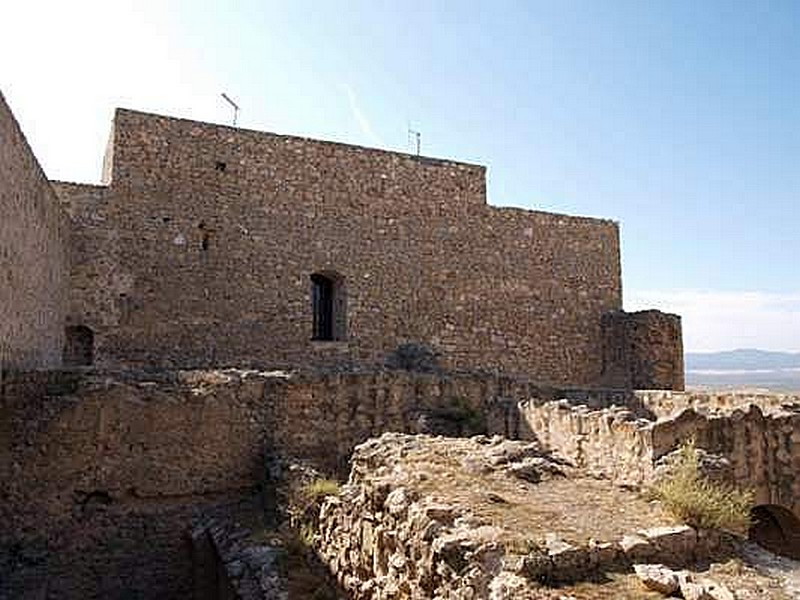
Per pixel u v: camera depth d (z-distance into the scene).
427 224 25.62
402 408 15.79
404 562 7.54
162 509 13.47
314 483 11.76
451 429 15.50
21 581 12.18
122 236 20.77
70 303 19.94
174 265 21.31
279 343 22.52
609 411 11.94
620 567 6.24
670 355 27.58
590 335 28.69
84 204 20.45
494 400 16.12
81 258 20.25
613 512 7.54
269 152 23.06
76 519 12.86
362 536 8.98
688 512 7.12
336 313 24.33
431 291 25.39
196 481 13.70
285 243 22.98
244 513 13.23
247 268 22.31
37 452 12.73
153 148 21.44
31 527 12.55
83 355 20.42
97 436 13.14
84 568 12.78
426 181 25.80
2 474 12.48
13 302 12.50
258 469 14.17
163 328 20.94
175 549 13.41
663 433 10.13
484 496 8.02
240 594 10.30
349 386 15.30
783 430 10.60
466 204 26.52
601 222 29.55
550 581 5.96
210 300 21.66
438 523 7.18
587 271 28.91
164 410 13.65
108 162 22.31
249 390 14.41
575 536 6.64
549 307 27.81
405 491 8.21
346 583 9.40
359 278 24.14
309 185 23.59
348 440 15.09
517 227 27.50
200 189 21.91
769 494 10.37
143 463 13.38
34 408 12.87
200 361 21.28
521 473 9.05
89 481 13.00
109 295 20.42
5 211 11.63
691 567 6.40
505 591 5.73
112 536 13.06
